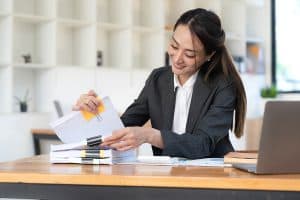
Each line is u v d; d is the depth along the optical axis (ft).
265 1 18.65
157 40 15.65
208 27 5.89
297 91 18.13
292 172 3.95
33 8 14.15
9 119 12.82
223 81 6.14
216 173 4.03
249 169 4.07
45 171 4.25
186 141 5.37
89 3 14.26
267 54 18.67
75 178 4.00
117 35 15.23
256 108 18.20
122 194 3.92
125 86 14.99
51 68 13.66
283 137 3.85
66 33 14.71
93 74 14.33
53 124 5.37
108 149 4.91
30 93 14.23
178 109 6.31
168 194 3.81
